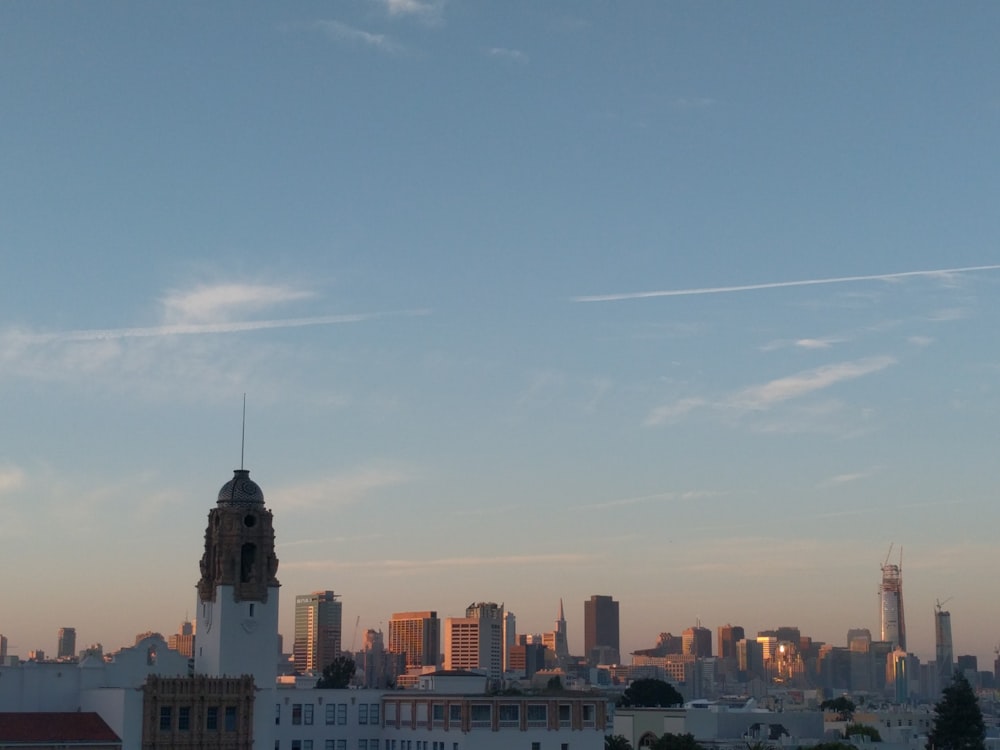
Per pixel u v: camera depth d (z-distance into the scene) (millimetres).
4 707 188875
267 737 191625
